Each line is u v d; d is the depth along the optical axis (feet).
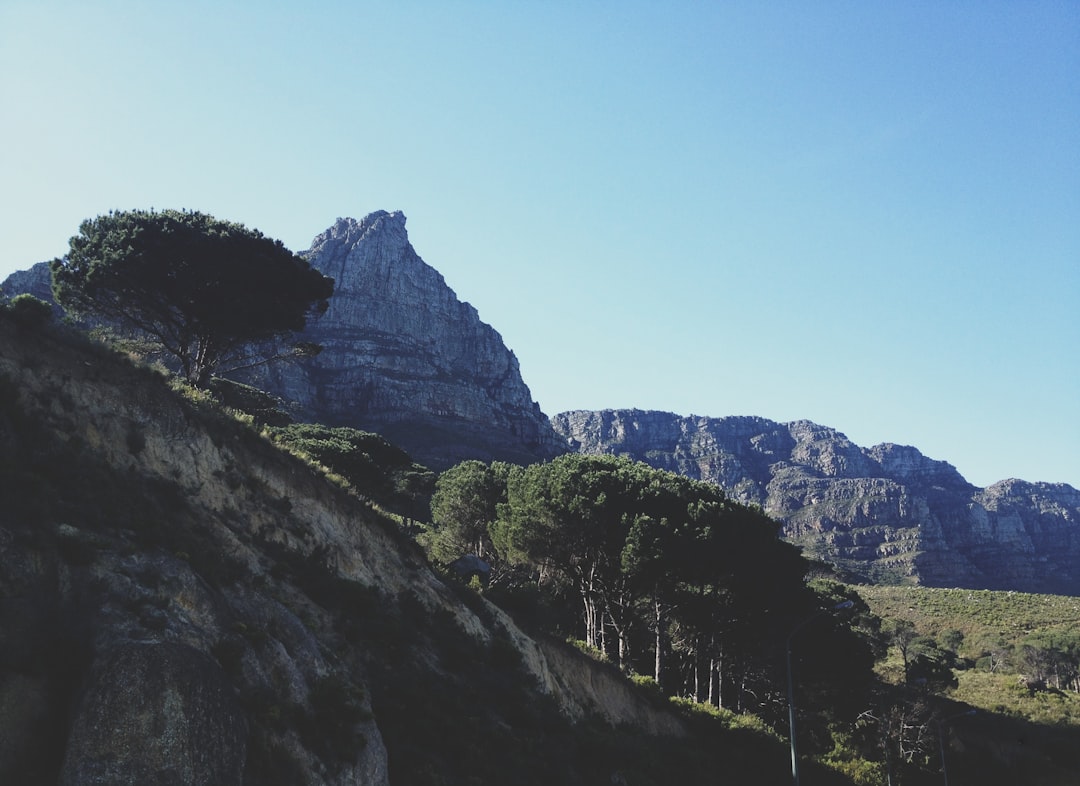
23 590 52.75
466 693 97.96
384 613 101.09
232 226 145.18
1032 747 249.55
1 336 80.43
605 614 186.09
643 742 134.62
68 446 76.69
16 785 44.37
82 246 136.67
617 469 190.49
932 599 518.37
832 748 199.72
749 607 179.83
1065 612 458.09
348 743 64.13
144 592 59.16
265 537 96.22
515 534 176.14
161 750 47.03
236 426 107.14
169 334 143.95
